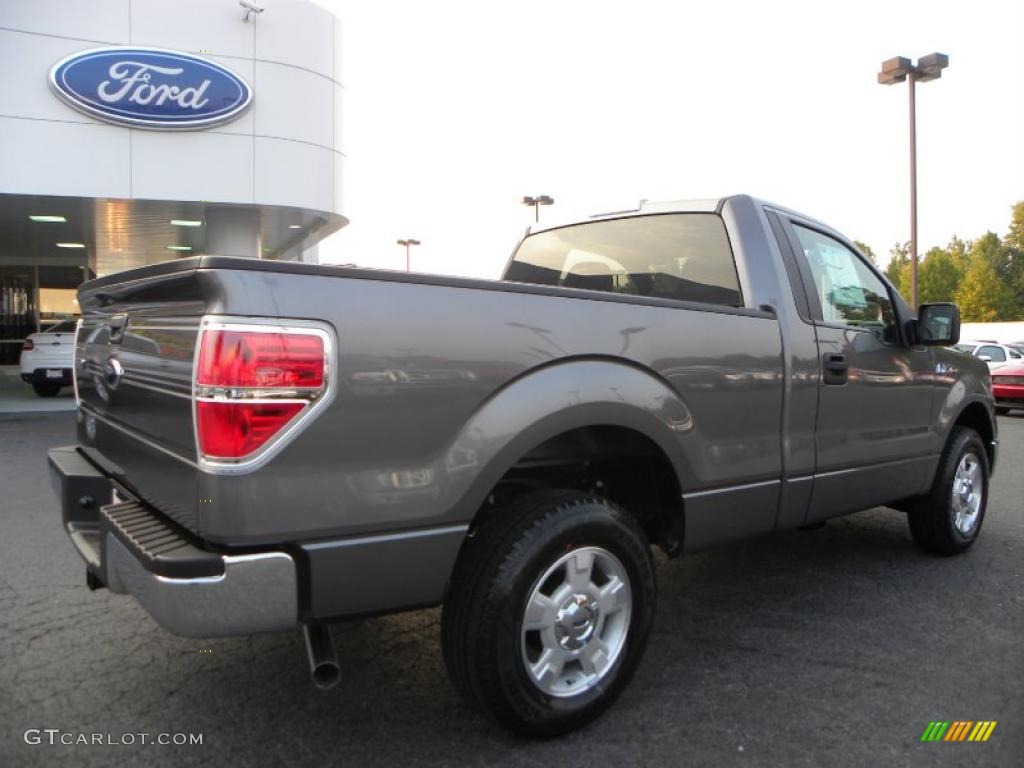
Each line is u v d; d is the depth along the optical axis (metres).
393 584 2.42
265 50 13.12
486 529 2.71
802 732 2.89
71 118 12.12
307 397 2.23
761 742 2.82
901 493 4.46
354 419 2.30
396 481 2.39
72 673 3.34
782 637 3.78
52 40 11.92
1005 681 3.30
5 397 15.95
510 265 5.20
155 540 2.34
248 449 2.16
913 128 19.92
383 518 2.37
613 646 2.94
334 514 2.29
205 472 2.18
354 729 2.89
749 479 3.46
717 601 4.29
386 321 2.37
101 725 2.91
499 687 2.62
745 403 3.40
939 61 19.34
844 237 4.49
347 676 3.34
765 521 3.58
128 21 12.27
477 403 2.54
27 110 11.89
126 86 12.25
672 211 4.13
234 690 3.19
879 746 2.79
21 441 10.02
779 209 4.04
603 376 2.85
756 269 3.73
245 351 2.15
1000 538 5.59
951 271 62.38
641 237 4.28
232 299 2.15
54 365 15.65
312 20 13.52
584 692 2.84
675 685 3.27
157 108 12.45
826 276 4.16
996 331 34.44
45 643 3.64
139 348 2.74
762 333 3.51
